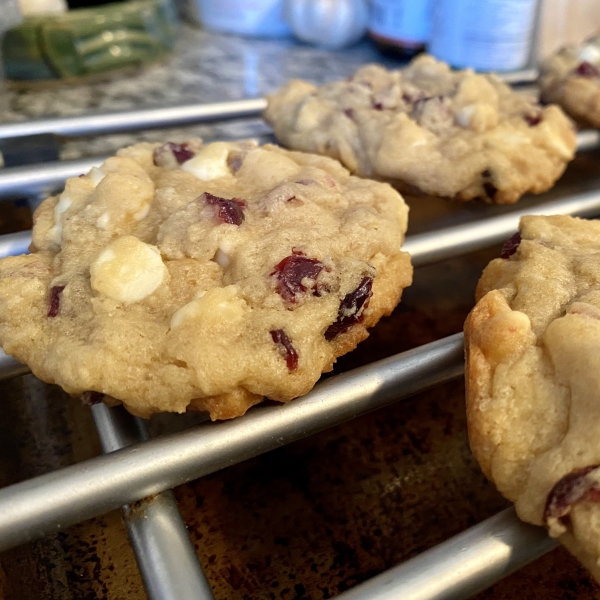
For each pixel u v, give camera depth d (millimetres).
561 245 122
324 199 126
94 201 120
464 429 146
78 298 107
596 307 104
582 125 222
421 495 134
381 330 167
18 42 243
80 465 92
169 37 294
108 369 99
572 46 239
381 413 149
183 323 101
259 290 107
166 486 96
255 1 320
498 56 257
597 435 89
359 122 176
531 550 91
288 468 136
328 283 110
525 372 100
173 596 87
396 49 298
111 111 187
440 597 86
